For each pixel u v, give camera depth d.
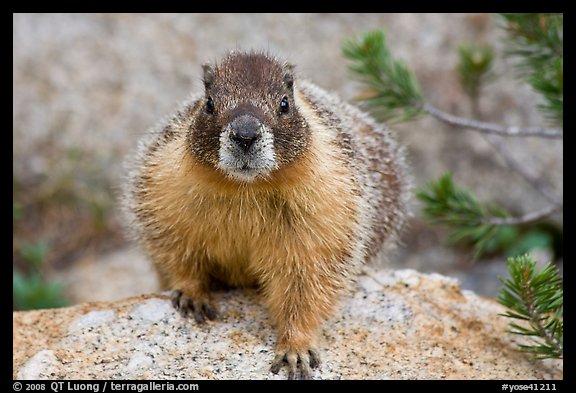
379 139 11.59
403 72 12.62
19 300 14.70
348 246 9.40
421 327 9.41
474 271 16.81
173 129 9.68
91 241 17.39
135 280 16.45
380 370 8.64
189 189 9.05
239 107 8.31
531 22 12.12
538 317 8.91
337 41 18.38
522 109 17.61
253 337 9.02
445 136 17.81
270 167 8.19
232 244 9.42
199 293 9.59
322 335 9.19
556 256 16.88
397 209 11.77
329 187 9.09
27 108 18.12
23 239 17.31
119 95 18.33
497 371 8.85
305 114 9.19
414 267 17.12
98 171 17.97
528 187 17.33
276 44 18.39
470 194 12.92
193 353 8.66
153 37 18.69
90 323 8.98
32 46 18.41
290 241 9.17
